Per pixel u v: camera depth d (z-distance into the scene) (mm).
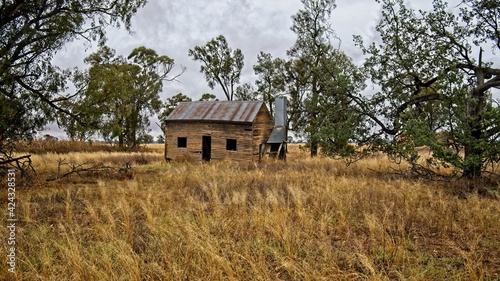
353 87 15664
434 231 7324
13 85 12172
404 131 13602
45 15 13648
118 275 5184
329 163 19531
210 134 26109
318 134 16016
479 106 13734
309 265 5270
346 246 6402
